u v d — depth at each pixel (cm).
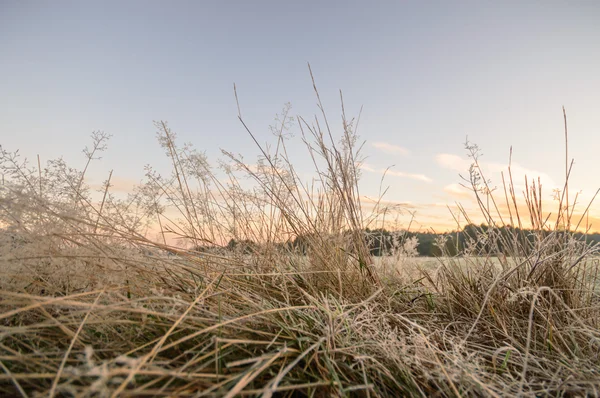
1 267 171
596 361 176
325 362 139
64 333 149
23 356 122
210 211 312
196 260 243
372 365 145
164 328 151
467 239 287
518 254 250
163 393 107
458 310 244
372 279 258
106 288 156
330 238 276
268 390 109
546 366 175
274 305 208
